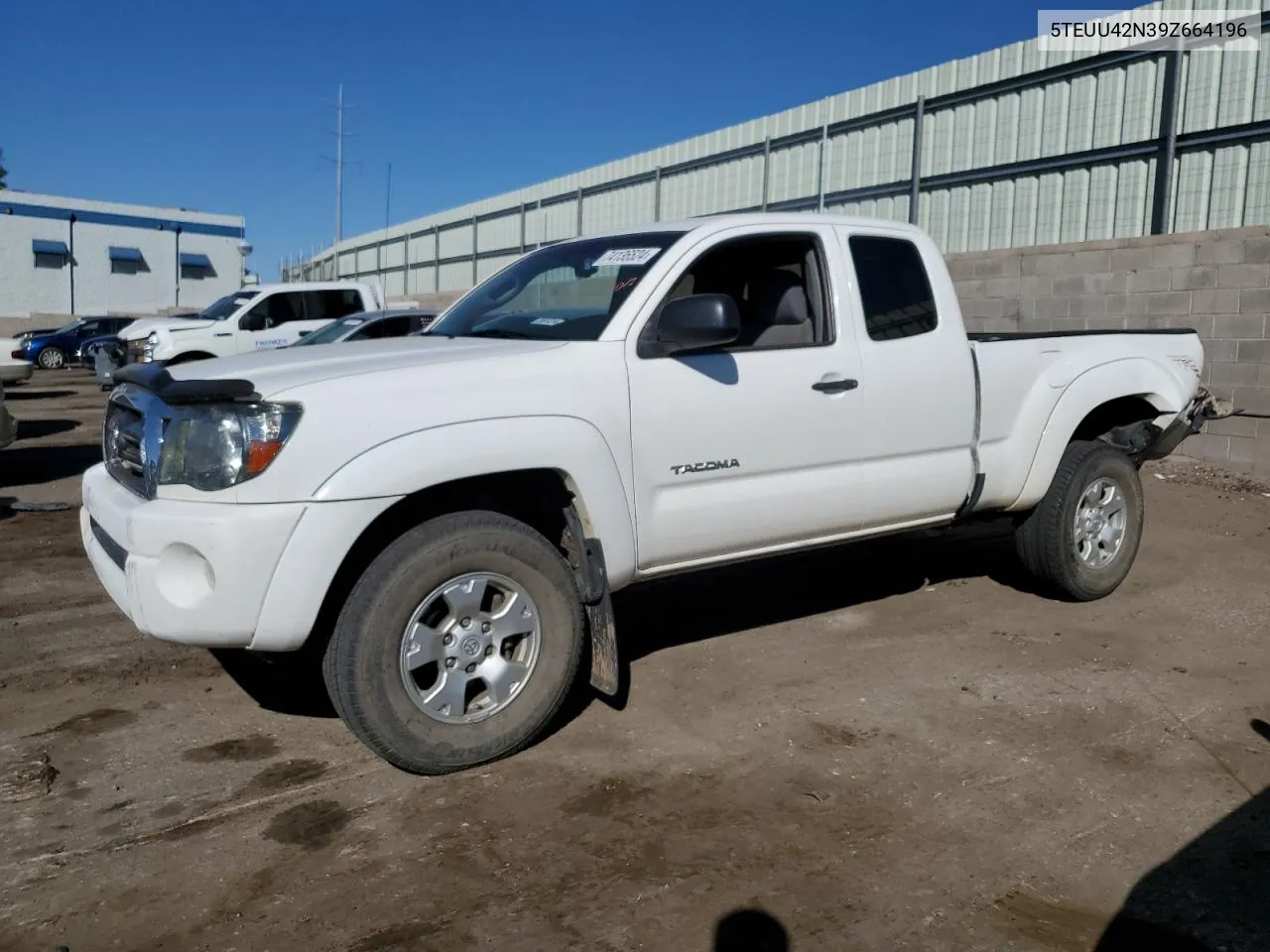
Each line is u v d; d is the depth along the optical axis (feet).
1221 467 30.27
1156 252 31.32
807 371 14.53
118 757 12.74
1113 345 18.93
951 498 16.49
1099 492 18.70
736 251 15.16
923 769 12.30
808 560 21.98
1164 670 15.53
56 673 15.60
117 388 13.83
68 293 156.66
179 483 11.25
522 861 10.34
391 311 41.91
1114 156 34.83
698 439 13.60
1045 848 10.58
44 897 9.77
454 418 11.80
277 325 54.65
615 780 12.03
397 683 11.58
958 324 16.47
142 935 9.20
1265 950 8.93
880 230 15.98
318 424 11.14
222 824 11.09
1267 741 13.12
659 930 9.21
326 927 9.28
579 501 12.67
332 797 11.66
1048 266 34.24
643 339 13.37
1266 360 29.07
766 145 49.08
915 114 41.55
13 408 57.72
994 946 8.99
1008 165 38.29
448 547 11.71
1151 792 11.76
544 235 68.44
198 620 11.05
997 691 14.67
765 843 10.65
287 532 10.99
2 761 12.62
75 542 24.27
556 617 12.55
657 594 19.53
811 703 14.26
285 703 14.43
